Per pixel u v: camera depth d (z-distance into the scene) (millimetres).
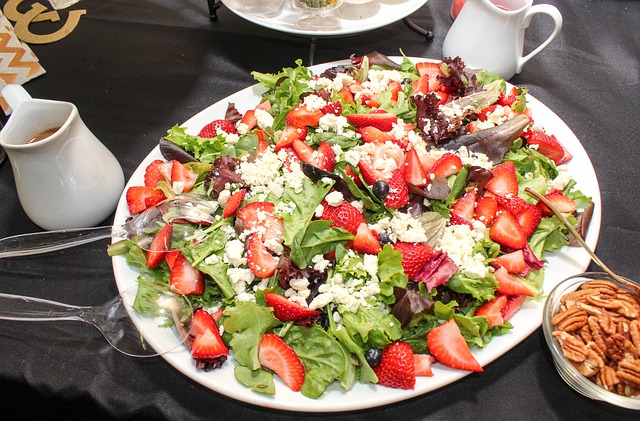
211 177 521
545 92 679
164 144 553
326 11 687
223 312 460
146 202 525
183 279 478
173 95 681
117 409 441
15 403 484
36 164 497
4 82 671
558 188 542
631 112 661
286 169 532
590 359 415
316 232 471
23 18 776
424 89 610
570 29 756
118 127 646
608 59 719
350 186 499
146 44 743
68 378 450
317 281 460
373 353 431
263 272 470
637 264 530
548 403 440
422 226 493
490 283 463
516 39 640
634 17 774
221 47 736
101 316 472
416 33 743
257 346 438
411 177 514
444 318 455
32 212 531
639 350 410
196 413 436
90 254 534
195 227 502
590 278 470
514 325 460
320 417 438
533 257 486
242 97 615
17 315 470
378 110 572
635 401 401
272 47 735
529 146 574
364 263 469
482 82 631
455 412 436
